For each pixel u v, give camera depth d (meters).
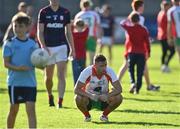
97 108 31.48
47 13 36.06
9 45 25.58
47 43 36.16
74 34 42.00
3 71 58.31
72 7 137.00
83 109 31.39
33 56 25.30
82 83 31.30
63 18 36.25
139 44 42.69
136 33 42.34
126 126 30.22
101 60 31.12
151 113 34.56
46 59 25.41
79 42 42.03
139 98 41.16
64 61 36.41
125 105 37.59
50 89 36.91
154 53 95.50
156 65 72.94
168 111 35.38
